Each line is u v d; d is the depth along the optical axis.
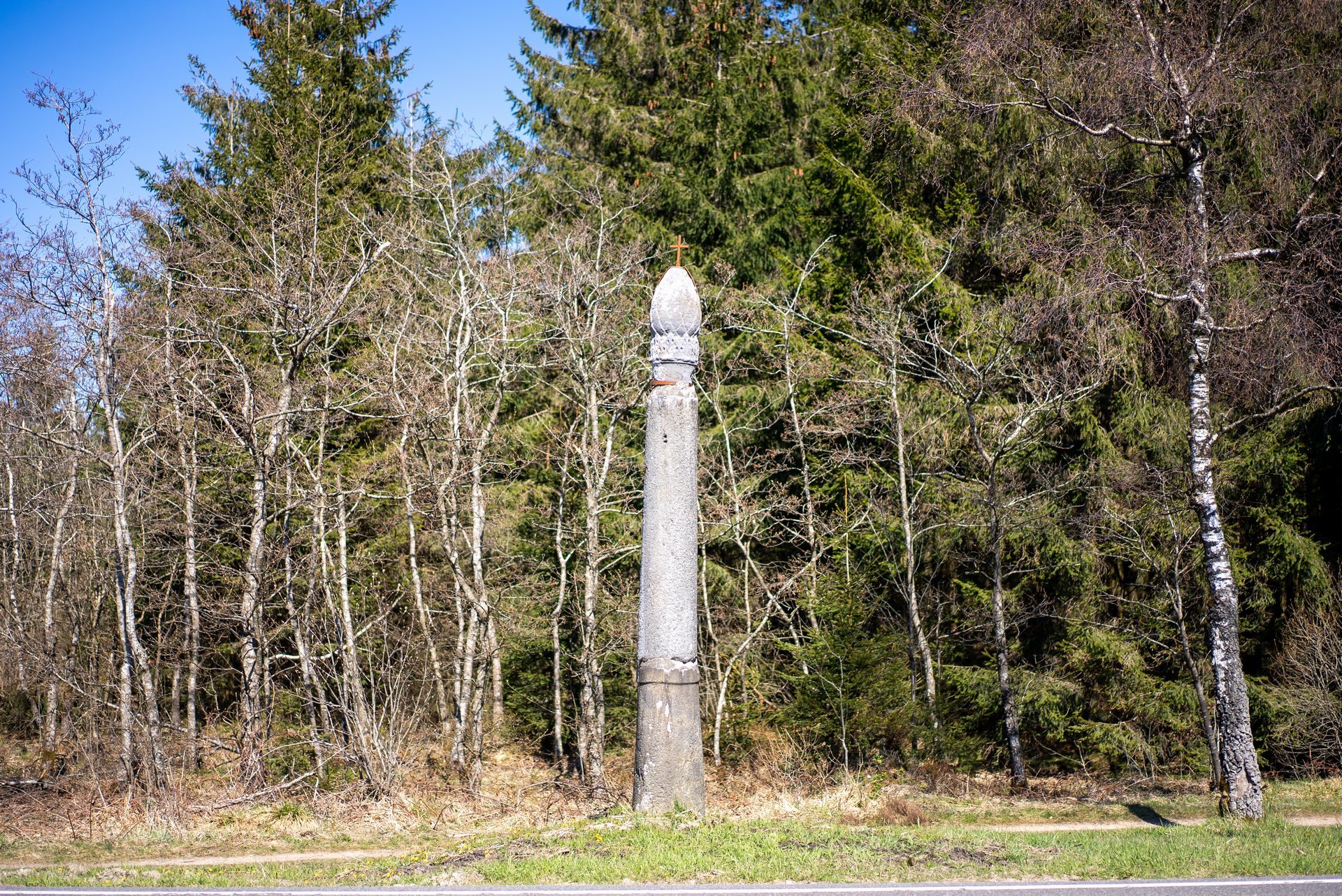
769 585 24.06
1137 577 22.36
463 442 20.52
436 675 23.30
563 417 24.91
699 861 10.28
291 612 19.98
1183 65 15.76
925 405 23.17
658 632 12.45
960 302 23.14
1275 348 16.11
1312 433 20.89
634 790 12.54
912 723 20.11
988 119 20.36
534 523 23.73
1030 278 22.33
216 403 21.08
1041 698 21.36
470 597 20.56
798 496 24.91
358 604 23.31
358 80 29.64
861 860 10.30
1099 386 21.47
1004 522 21.56
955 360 22.56
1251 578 21.28
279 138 23.23
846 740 20.25
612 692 23.39
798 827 11.71
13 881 11.66
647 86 31.23
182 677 27.02
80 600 23.98
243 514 23.44
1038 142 20.30
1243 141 17.66
